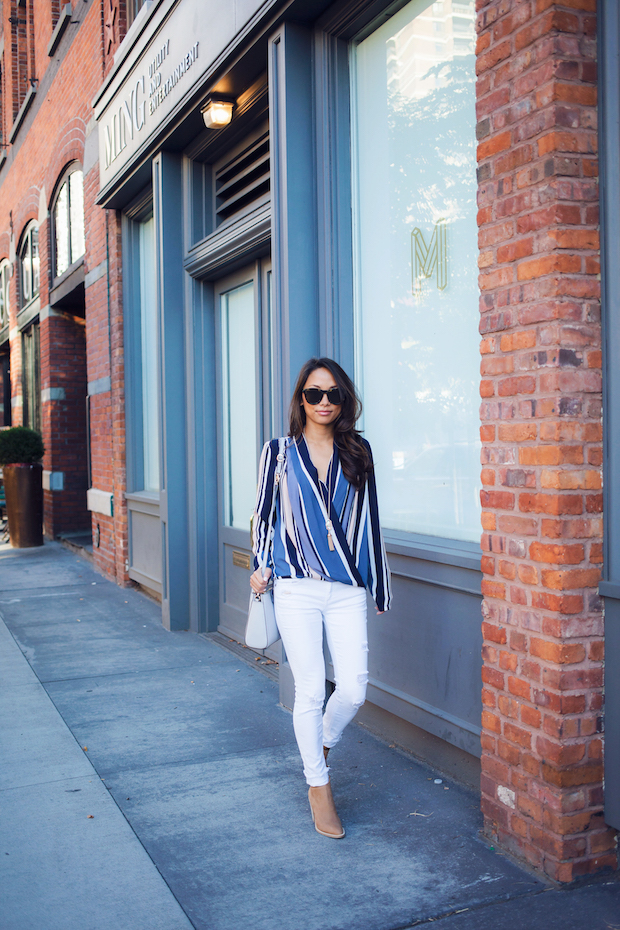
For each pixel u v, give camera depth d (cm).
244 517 589
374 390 411
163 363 638
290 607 285
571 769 254
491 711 286
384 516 404
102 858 279
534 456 259
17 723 420
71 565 970
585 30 249
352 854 280
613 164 247
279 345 443
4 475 1143
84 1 873
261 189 539
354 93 422
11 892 257
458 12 342
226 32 470
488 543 284
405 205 381
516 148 263
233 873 268
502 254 271
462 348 342
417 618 357
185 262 629
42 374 1219
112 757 372
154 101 604
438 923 238
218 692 471
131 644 591
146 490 790
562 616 251
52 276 1134
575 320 250
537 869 265
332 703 297
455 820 305
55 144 1053
